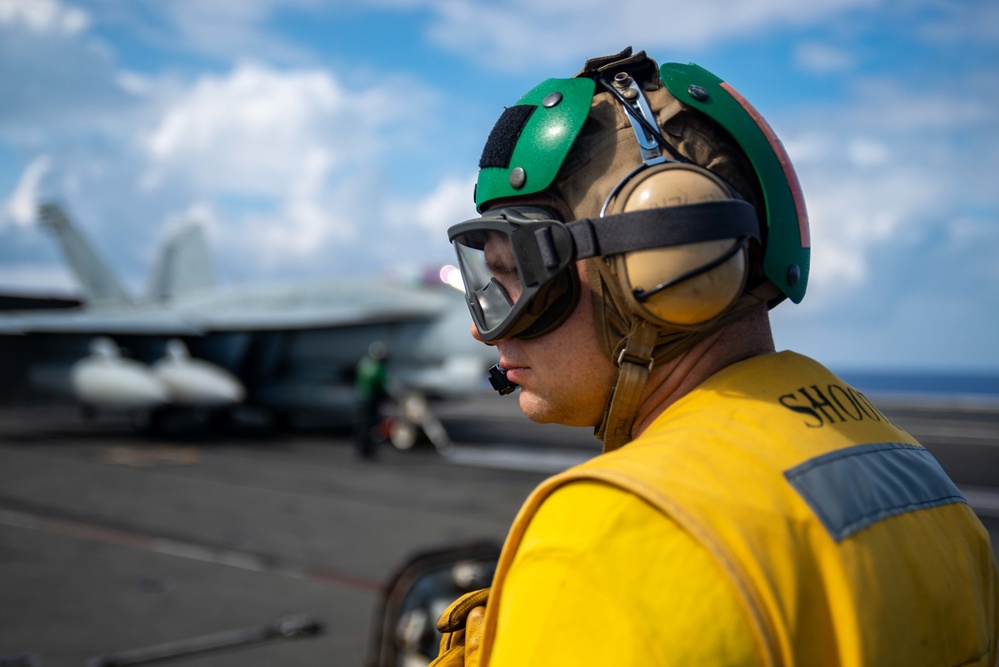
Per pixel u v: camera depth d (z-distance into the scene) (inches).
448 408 1478.8
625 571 25.7
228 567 300.0
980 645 33.2
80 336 828.6
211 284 1147.9
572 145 34.5
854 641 27.2
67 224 1064.2
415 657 104.7
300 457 663.8
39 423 1002.7
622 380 35.2
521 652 26.3
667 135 34.9
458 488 506.0
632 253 32.0
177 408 817.5
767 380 34.3
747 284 36.5
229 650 211.9
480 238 40.3
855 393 38.0
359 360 812.6
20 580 278.2
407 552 326.6
